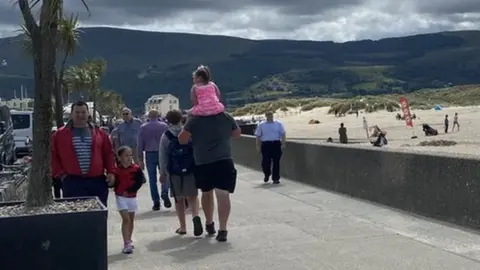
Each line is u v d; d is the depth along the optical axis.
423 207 9.52
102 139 7.41
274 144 15.23
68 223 5.42
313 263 7.09
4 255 5.28
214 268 7.07
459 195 8.66
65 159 7.19
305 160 14.73
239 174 18.12
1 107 17.23
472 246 7.50
